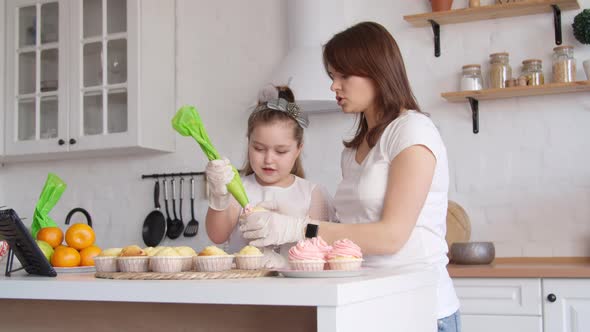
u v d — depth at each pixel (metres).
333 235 1.42
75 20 3.60
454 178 3.12
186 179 3.62
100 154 3.73
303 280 1.11
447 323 1.50
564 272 2.41
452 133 3.13
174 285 1.11
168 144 3.61
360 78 1.56
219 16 3.62
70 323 1.48
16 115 3.72
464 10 3.02
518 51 3.06
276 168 1.87
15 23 3.75
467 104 3.12
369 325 1.10
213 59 3.61
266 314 1.33
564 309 2.41
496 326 2.49
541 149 3.00
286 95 2.27
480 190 3.07
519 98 3.04
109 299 1.17
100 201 3.81
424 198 1.45
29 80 3.72
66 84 3.60
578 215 2.94
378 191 1.50
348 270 1.22
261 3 3.54
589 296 2.38
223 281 1.13
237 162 3.53
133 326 1.43
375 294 1.11
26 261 1.48
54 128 3.64
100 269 1.42
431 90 3.18
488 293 2.52
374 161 1.52
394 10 3.25
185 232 3.55
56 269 1.62
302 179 1.99
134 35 3.44
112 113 3.50
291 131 1.85
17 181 4.03
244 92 3.54
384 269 1.43
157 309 1.41
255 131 1.85
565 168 2.96
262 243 1.45
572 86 2.84
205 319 1.37
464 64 3.14
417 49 3.21
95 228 3.80
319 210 1.94
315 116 3.36
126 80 3.46
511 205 3.03
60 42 3.63
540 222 2.98
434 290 1.42
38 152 3.64
